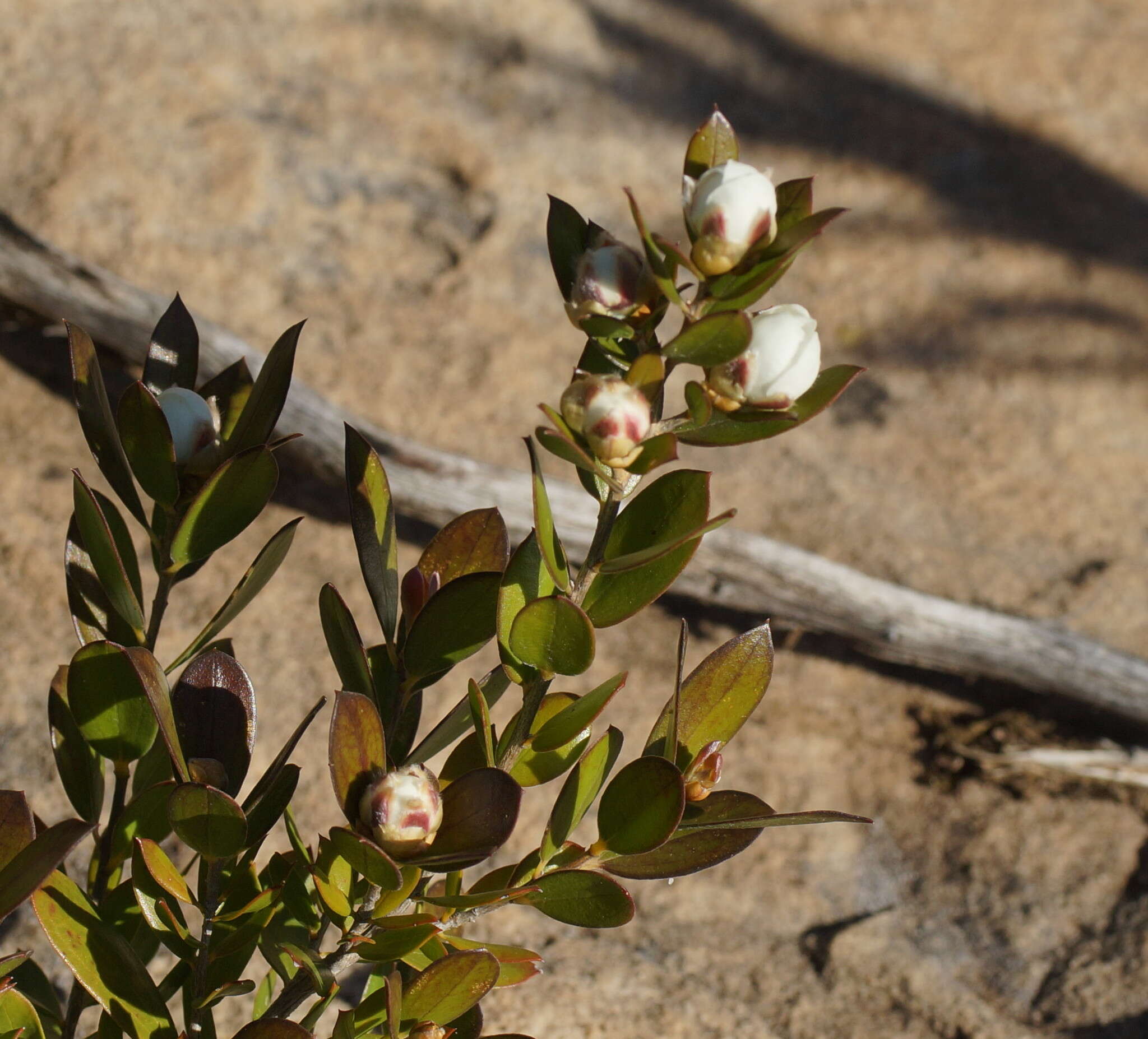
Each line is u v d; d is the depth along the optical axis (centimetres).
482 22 117
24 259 74
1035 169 116
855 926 61
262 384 37
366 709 34
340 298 91
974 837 67
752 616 77
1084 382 98
